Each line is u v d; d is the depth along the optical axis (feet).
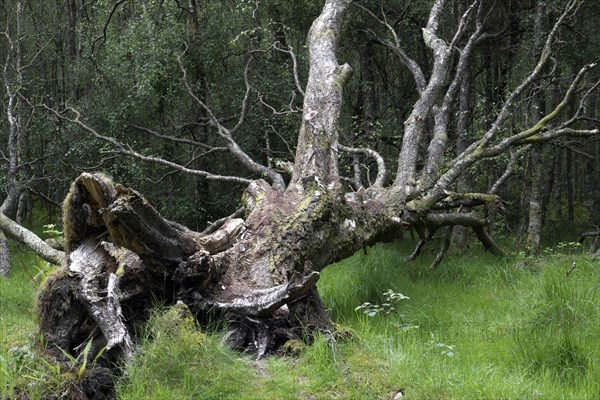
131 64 44.70
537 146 36.35
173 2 46.09
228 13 47.62
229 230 20.61
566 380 17.38
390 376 15.52
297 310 18.48
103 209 16.29
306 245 21.54
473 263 33.55
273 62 48.67
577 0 37.37
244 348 17.48
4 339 18.39
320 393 14.85
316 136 25.95
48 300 16.44
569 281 23.03
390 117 53.62
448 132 45.96
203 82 46.47
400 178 29.30
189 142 40.50
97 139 44.16
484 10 45.47
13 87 45.55
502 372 17.47
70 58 56.59
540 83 39.75
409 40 51.72
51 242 29.78
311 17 48.29
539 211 36.94
